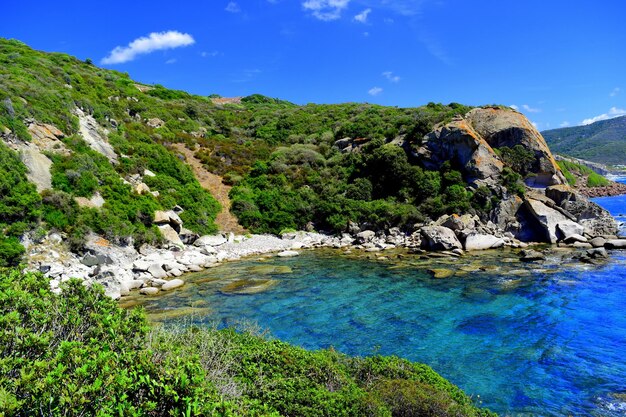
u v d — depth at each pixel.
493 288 20.23
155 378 4.94
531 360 12.70
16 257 19.98
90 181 27.30
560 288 19.67
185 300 19.23
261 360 8.53
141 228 27.81
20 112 27.34
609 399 10.52
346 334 14.95
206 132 56.38
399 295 19.66
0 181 21.30
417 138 42.53
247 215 37.97
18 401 3.79
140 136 41.03
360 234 35.00
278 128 61.84
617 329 14.75
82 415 3.98
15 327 5.04
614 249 28.30
